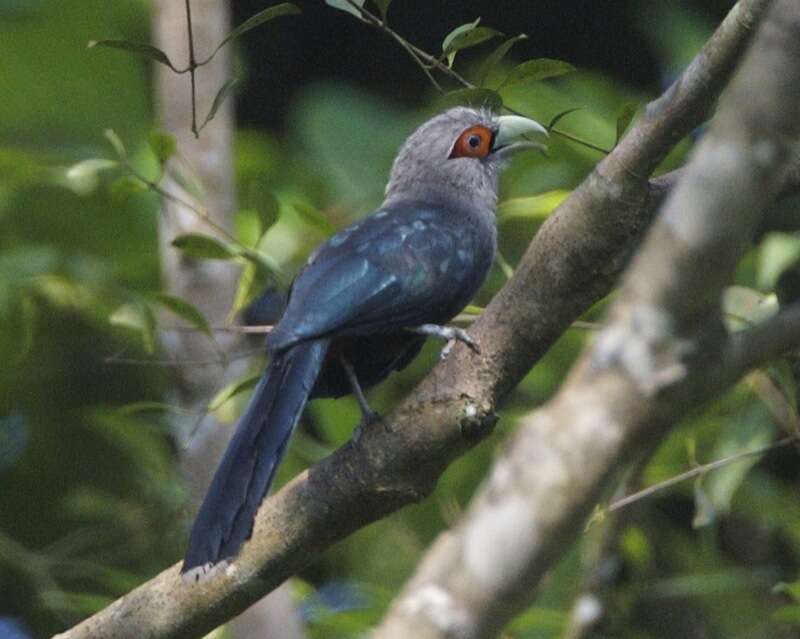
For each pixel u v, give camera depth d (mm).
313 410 12750
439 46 16469
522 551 4523
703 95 7066
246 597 7633
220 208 11594
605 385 4629
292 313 8414
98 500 12688
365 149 14234
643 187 7312
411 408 7582
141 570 12750
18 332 13773
